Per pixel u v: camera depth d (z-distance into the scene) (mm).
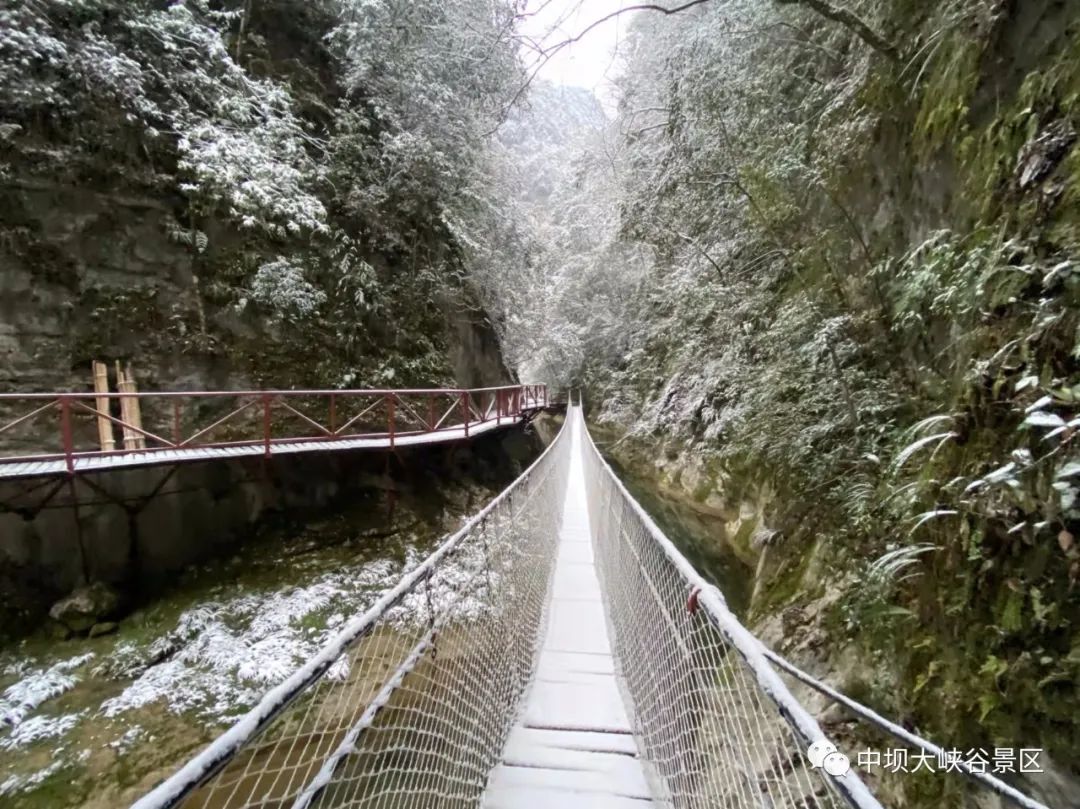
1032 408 1412
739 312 4754
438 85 6305
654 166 6285
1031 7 1945
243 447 4824
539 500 3594
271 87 5930
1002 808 1456
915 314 2342
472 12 4461
